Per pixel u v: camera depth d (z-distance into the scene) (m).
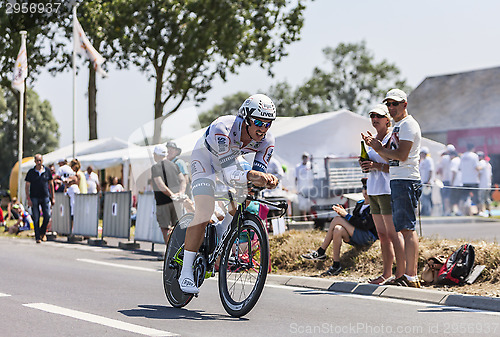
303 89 69.56
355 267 7.92
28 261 9.72
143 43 31.23
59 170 14.63
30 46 31.58
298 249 8.67
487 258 7.11
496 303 5.88
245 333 4.76
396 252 7.06
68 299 6.28
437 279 7.02
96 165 23.55
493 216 19.91
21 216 16.08
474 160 19.39
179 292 5.83
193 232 5.41
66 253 11.07
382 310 5.86
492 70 42.34
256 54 33.28
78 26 24.44
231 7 31.94
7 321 5.14
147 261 10.01
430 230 15.79
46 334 4.65
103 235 12.87
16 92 32.53
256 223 5.24
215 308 5.91
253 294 5.20
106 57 32.16
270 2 33.28
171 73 32.09
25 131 32.84
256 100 5.01
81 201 13.59
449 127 41.22
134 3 30.70
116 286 7.23
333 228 8.05
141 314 5.48
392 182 6.84
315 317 5.48
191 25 31.41
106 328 4.86
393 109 6.85
